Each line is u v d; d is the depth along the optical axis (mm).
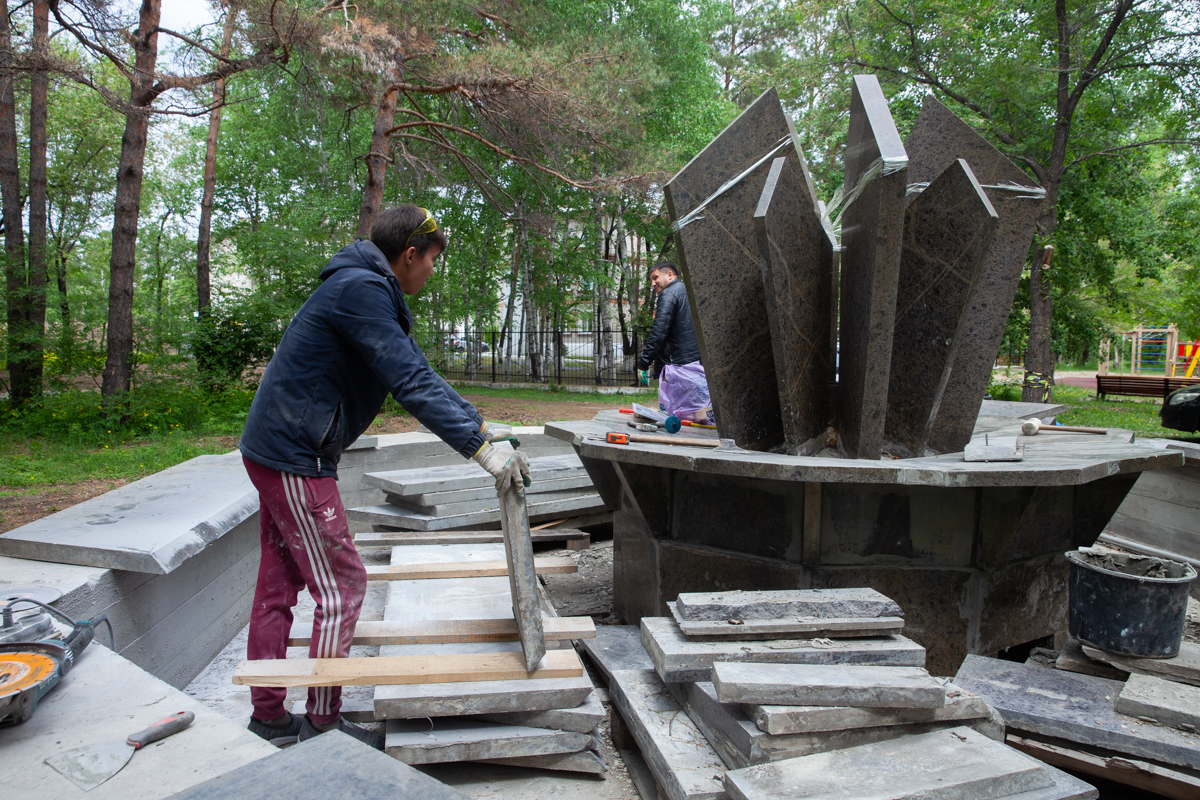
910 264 3266
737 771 1858
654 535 3412
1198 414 9148
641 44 13203
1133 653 2492
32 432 10352
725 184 3354
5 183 11797
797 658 2166
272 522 2320
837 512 2961
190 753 1547
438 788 1244
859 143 3342
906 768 1881
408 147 14945
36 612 2037
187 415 11281
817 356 3582
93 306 15617
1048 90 14148
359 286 2094
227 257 26281
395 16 10867
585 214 17734
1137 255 16938
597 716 2203
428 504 4406
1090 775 2455
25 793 1395
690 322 5203
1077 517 3309
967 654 2969
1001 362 28000
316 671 2150
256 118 21562
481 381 24000
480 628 2564
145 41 9977
